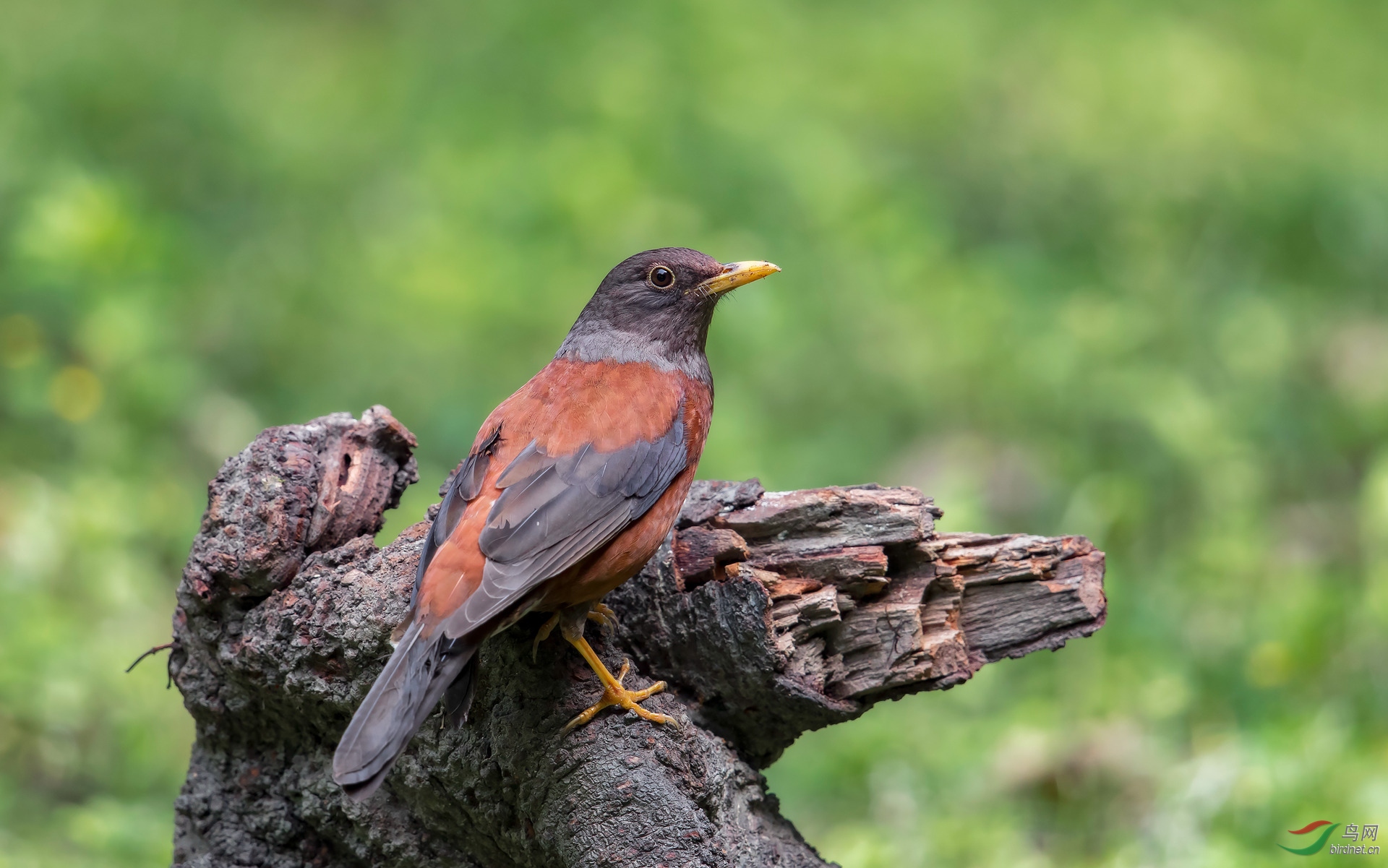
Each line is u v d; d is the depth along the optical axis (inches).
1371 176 765.3
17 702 401.4
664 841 234.1
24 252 548.4
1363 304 679.1
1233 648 441.7
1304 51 937.5
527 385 275.7
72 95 748.6
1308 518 536.4
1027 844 374.9
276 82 844.0
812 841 383.2
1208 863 335.3
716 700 267.4
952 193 767.7
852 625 268.8
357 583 258.5
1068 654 436.1
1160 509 522.9
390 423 282.2
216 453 537.3
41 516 446.0
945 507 465.1
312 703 263.3
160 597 466.9
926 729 418.6
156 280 561.3
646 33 859.4
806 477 537.3
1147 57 895.1
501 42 859.4
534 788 245.0
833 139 761.0
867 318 626.8
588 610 254.1
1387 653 425.1
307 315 618.8
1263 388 596.4
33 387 502.3
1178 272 689.0
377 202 717.9
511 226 679.7
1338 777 366.0
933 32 920.9
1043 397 580.1
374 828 269.1
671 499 261.9
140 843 356.5
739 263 307.1
